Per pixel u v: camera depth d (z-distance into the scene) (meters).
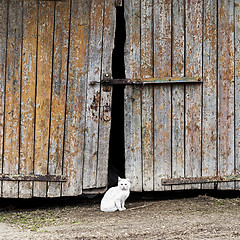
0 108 5.08
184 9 5.21
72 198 5.72
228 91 5.24
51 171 5.12
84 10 5.14
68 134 5.13
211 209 4.80
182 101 5.23
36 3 5.09
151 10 5.21
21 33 5.09
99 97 5.17
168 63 5.20
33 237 3.89
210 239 3.71
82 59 5.14
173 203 5.13
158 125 5.21
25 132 5.10
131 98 5.21
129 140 5.22
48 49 5.11
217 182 5.25
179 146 5.22
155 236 3.82
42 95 5.11
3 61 5.08
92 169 5.18
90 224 4.30
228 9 5.23
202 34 5.21
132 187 5.21
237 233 3.87
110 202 4.85
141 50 5.20
